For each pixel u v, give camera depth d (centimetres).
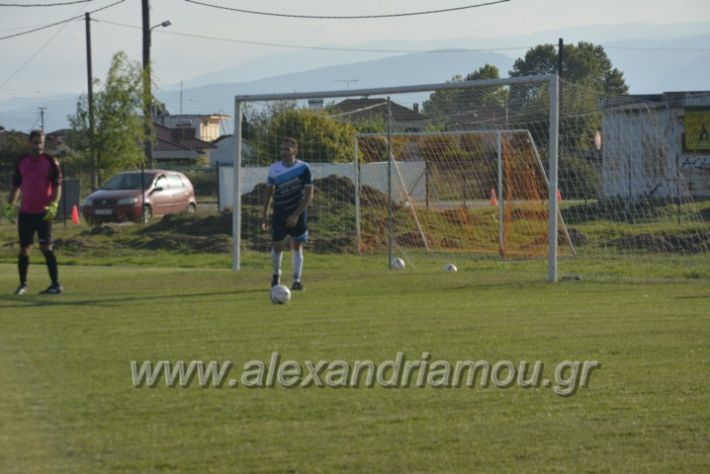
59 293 5016
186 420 2502
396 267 6838
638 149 10175
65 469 2123
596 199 10281
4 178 15488
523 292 5081
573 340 3572
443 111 9969
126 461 2177
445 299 4766
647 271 6550
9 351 3366
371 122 11775
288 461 2180
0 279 5766
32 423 2467
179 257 7862
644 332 3744
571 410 2605
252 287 5325
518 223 9181
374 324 3941
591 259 7738
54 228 11812
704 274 6250
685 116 14838
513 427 2447
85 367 3106
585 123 10062
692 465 2159
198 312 4300
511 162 9150
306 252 8512
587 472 2114
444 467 2144
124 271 6388
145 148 14888
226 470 2120
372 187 11250
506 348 3416
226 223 10038
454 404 2669
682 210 10338
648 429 2427
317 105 10525
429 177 10794
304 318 4109
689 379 2952
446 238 8981
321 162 11044
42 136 4978
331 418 2527
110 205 11788
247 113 10400
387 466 2147
